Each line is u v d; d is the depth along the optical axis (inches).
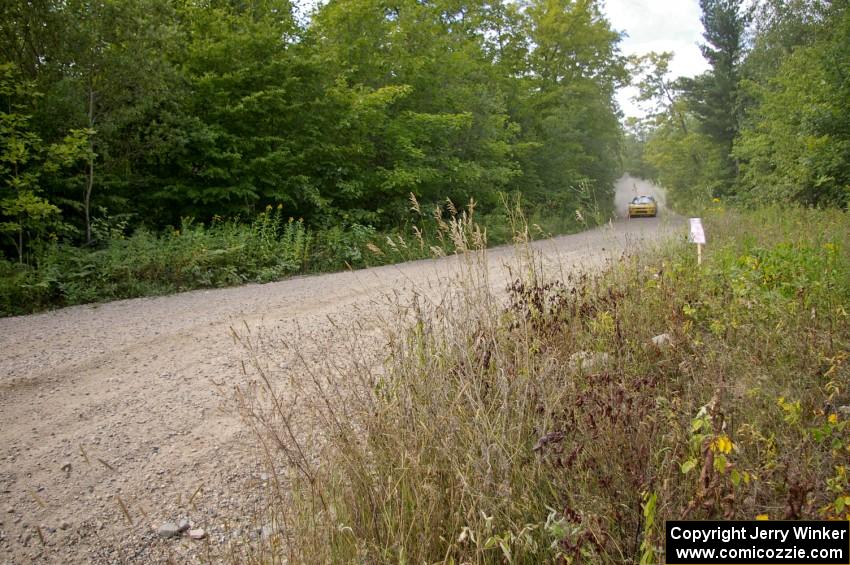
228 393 175.8
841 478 88.1
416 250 523.2
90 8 406.3
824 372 138.6
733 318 171.9
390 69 654.5
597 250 384.5
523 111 985.5
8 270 331.9
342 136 585.3
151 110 453.7
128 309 310.2
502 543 74.9
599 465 99.0
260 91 498.0
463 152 732.0
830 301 184.2
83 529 114.0
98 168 434.0
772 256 240.1
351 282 386.3
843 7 802.8
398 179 591.5
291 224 521.0
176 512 118.9
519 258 195.0
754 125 1000.2
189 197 484.4
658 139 1478.8
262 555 91.7
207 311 298.8
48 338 244.7
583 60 1106.1
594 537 79.5
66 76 405.1
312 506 93.3
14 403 171.9
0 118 364.5
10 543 109.5
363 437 107.4
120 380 190.9
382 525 91.2
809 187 642.8
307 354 205.6
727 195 1152.2
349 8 620.4
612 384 118.0
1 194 372.5
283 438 136.6
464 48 794.2
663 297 195.0
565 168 1037.8
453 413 104.8
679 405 115.6
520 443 102.0
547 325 154.9
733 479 78.7
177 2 511.8
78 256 365.7
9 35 388.2
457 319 139.6
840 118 591.2
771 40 987.9
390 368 128.3
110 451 143.1
